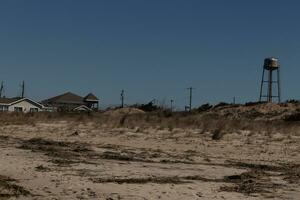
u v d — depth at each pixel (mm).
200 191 14328
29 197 13000
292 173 19219
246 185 15859
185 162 21672
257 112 76125
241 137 35688
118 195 13344
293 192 14945
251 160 23734
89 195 13312
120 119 47812
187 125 43906
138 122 45406
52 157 21625
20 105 99812
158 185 15000
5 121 48594
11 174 16547
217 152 26797
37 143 28609
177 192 14000
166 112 61156
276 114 74062
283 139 35531
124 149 26750
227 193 14266
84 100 129875
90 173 17188
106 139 32938
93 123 47156
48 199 12797
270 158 24875
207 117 55812
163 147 28609
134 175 17016
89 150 25297
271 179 17422
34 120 50250
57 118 53312
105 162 20453
